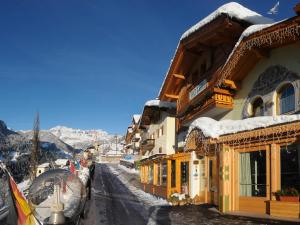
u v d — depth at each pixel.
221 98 18.98
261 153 13.95
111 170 63.59
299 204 11.95
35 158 25.95
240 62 17.45
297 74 14.74
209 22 21.03
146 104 39.78
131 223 13.01
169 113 37.06
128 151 96.56
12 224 5.62
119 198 21.70
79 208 11.42
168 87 29.53
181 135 29.16
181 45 25.17
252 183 14.35
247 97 18.02
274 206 12.64
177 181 20.67
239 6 19.50
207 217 13.83
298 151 12.27
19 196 5.68
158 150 40.16
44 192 11.25
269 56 16.53
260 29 15.50
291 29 14.01
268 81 16.48
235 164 15.13
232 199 14.99
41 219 9.81
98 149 130.62
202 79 23.77
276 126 12.97
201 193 19.09
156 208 17.22
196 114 22.09
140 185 33.12
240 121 15.80
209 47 23.78
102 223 12.98
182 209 16.62
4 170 5.73
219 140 15.95
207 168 18.45
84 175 20.73
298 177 12.27
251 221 12.07
